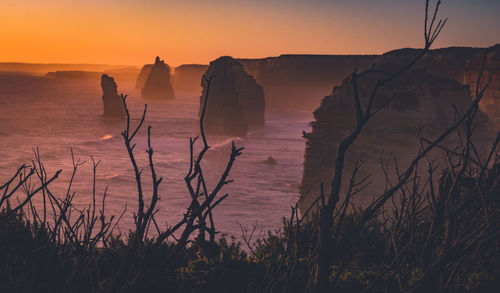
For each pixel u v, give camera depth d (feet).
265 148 439.22
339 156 9.33
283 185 258.98
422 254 10.85
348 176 95.66
